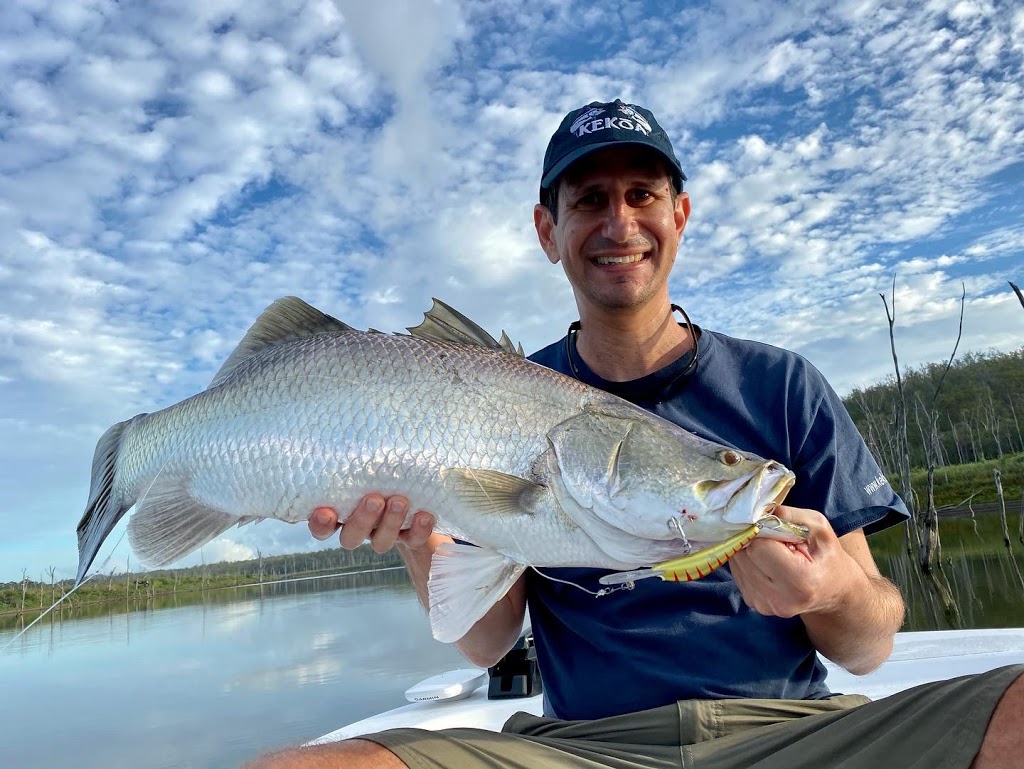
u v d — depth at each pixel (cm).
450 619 66
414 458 67
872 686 101
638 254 77
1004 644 111
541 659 75
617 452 66
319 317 75
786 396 74
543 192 85
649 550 65
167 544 73
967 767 48
